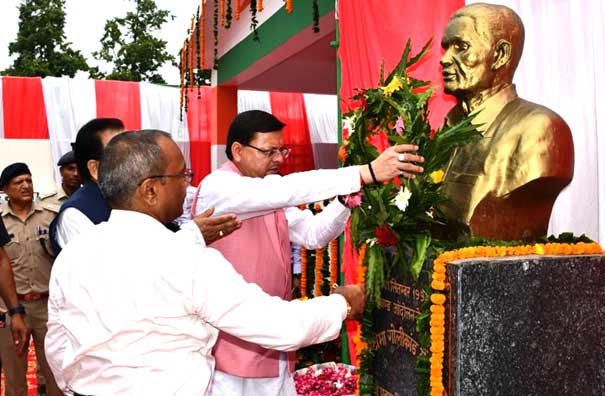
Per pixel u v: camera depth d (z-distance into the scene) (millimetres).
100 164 1197
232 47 6930
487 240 1459
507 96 1567
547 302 1355
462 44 1532
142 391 1057
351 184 1466
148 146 1173
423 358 1376
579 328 1394
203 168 8648
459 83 1546
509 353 1315
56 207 3178
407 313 1489
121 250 1100
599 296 1424
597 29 2428
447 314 1313
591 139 2506
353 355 3137
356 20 3281
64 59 16766
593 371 1412
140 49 17594
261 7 4984
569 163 1463
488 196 1479
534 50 2631
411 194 1425
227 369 1677
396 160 1407
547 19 2607
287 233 1882
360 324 1693
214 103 7898
